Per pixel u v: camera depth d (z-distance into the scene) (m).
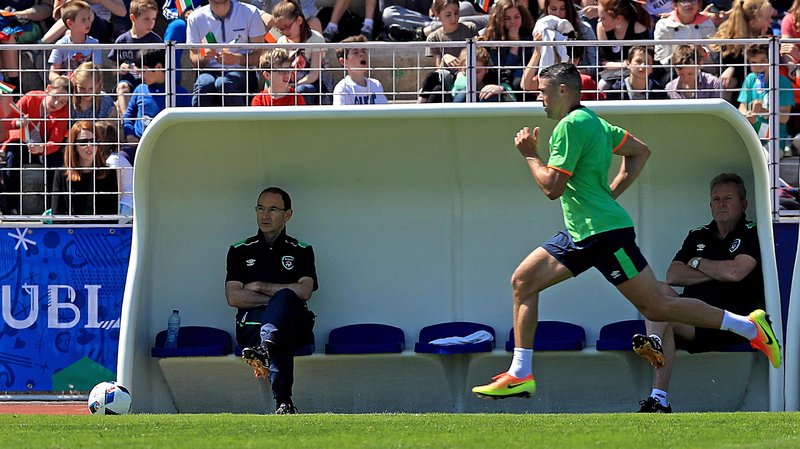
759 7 36.41
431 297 31.33
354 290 31.38
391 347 29.81
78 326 31.72
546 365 29.86
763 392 29.45
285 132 30.44
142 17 38.41
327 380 30.33
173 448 16.67
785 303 30.61
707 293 28.91
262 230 29.81
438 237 31.39
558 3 37.56
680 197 30.86
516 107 28.59
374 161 30.98
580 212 23.23
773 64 30.47
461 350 29.33
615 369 29.75
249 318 29.44
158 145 30.44
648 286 23.69
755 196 29.41
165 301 31.14
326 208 31.48
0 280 31.78
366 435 18.34
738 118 28.34
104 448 16.72
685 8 38.41
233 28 38.81
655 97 35.41
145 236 29.59
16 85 38.94
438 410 30.45
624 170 24.64
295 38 38.22
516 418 22.19
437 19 39.62
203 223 31.36
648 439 17.53
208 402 30.41
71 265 31.77
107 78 37.44
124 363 28.59
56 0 40.25
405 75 37.09
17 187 34.31
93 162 31.62
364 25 40.81
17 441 17.78
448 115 28.77
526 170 30.98
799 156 34.22
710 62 35.88
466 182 31.22
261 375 27.33
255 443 17.22
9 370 31.75
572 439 17.55
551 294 31.19
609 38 38.22
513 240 31.27
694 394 29.73
